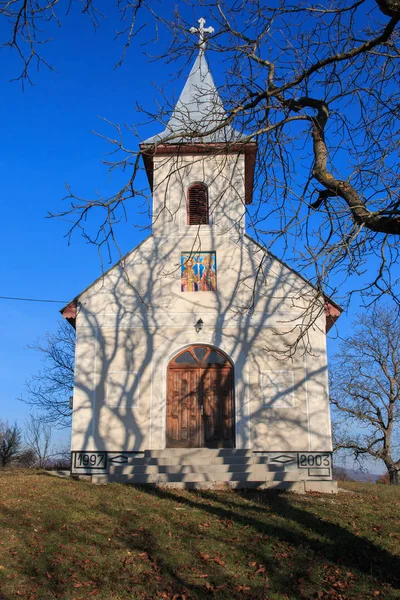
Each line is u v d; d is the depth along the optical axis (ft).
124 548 34.50
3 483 51.34
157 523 39.14
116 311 63.93
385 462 118.32
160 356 62.85
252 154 66.90
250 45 34.04
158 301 64.23
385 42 31.86
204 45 36.17
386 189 29.91
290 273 64.03
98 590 29.19
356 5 32.22
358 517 42.19
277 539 36.60
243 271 64.69
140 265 65.31
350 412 121.08
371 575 31.53
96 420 61.21
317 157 32.35
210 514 41.78
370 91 34.45
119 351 63.00
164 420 61.16
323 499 48.32
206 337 63.10
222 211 66.90
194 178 68.39
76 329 63.67
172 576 31.04
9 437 142.10
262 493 49.62
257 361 62.08
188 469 54.75
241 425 60.44
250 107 34.22
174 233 66.33
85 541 35.22
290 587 30.19
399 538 37.81
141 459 57.52
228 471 54.65
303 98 34.86
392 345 118.32
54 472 62.85
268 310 63.21
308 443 59.57
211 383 62.90
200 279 64.75
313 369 61.36
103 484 52.49
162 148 67.82
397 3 27.89
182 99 74.38
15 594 28.55
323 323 62.44
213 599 28.63
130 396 61.77
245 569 32.27
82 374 62.34
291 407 60.59
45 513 40.22
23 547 33.94
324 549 35.17
